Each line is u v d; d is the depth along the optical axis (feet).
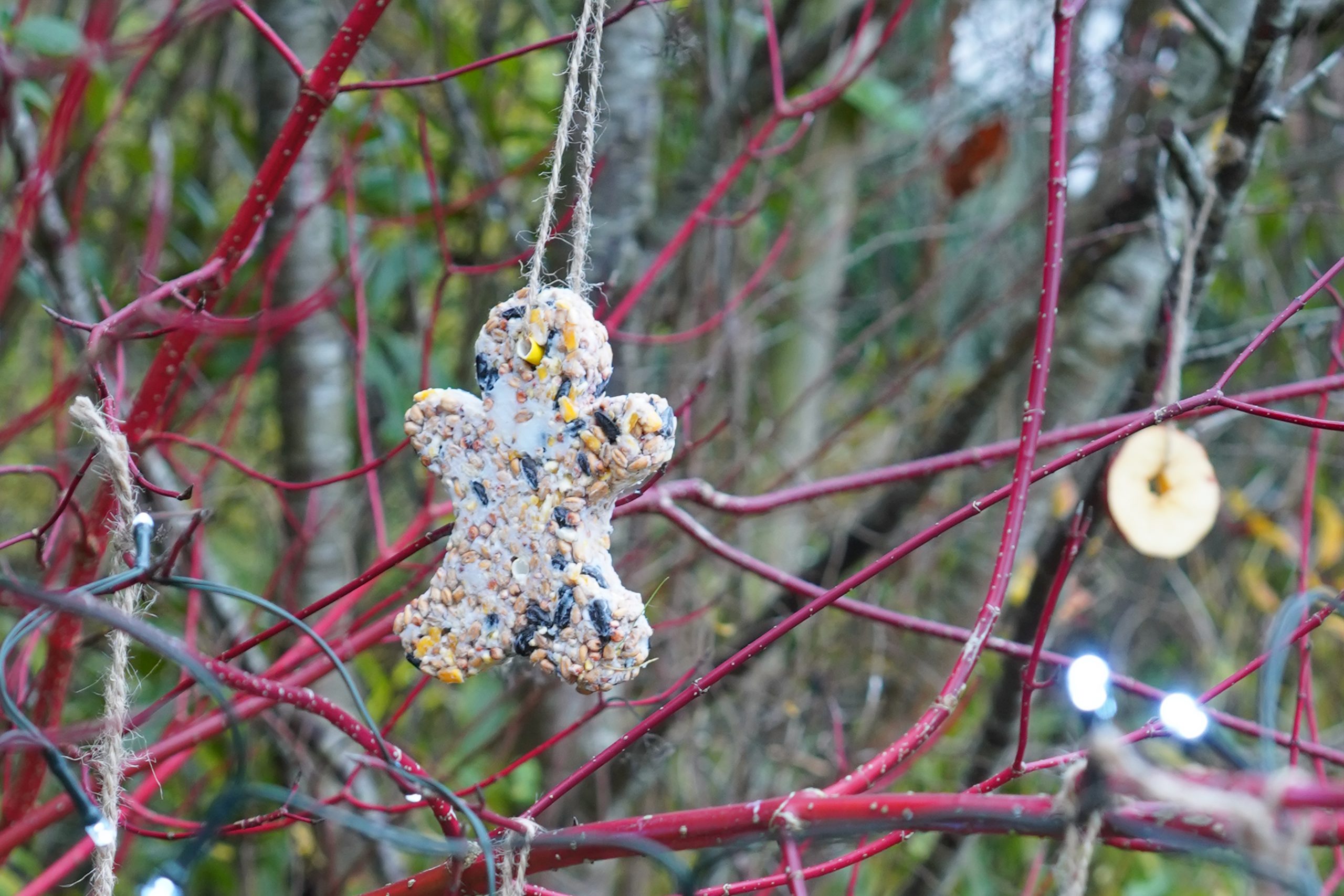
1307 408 5.43
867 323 6.87
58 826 4.14
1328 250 6.15
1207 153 3.28
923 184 6.56
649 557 4.37
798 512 5.30
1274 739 2.39
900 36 6.11
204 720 3.03
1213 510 2.53
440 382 4.79
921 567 4.83
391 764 2.44
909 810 2.31
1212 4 3.56
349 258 3.73
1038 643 2.46
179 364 2.86
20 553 5.26
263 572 5.54
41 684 2.90
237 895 4.56
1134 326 4.07
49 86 3.81
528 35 5.69
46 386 5.82
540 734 4.35
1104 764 2.21
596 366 2.50
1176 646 6.86
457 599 2.51
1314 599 2.31
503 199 4.63
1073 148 4.82
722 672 2.53
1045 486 4.39
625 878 4.60
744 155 3.35
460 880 2.48
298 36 3.88
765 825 2.36
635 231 4.12
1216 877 5.51
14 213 3.18
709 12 4.44
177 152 4.74
